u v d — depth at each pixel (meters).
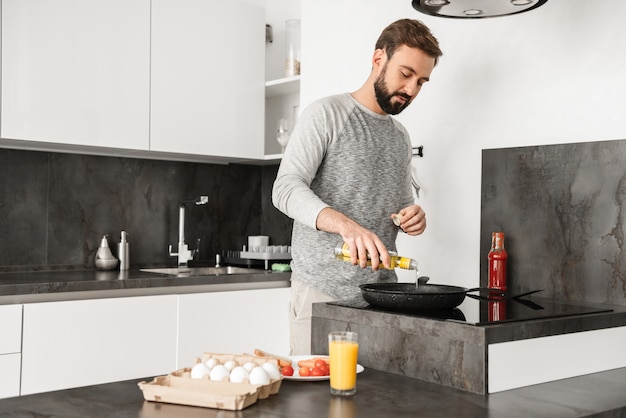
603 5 2.48
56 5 3.12
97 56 3.24
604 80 2.47
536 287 2.63
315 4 3.55
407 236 3.13
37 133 3.08
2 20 2.99
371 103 2.34
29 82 3.05
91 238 3.62
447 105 2.97
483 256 2.80
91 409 1.42
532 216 2.65
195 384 1.48
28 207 3.43
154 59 3.41
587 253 2.48
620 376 1.87
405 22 2.21
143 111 3.38
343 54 3.41
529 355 1.72
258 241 4.01
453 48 2.95
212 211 4.06
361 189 2.28
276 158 3.78
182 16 3.51
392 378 1.75
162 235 3.87
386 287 2.06
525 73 2.71
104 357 2.91
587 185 2.49
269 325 3.41
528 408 1.49
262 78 3.81
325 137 2.23
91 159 3.62
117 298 2.96
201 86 3.58
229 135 3.69
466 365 1.64
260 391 1.48
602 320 1.95
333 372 1.55
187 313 3.15
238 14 3.71
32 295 2.78
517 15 2.73
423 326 1.74
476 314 1.82
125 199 3.73
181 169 3.94
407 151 2.48
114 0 3.28
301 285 2.29
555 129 2.61
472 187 2.88
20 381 2.71
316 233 2.27
